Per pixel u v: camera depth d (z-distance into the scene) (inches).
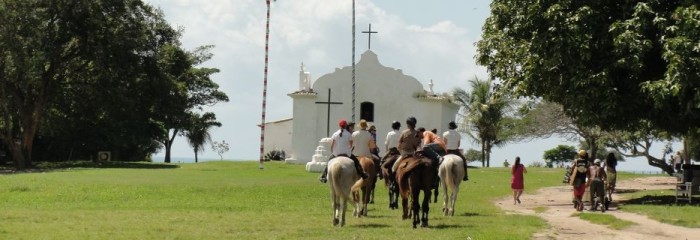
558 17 995.9
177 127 3358.8
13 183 1182.9
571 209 1026.1
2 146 2672.2
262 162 1989.4
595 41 999.0
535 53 1036.5
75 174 1536.7
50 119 2437.3
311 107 2534.5
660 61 1019.9
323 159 1852.9
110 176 1462.8
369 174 825.5
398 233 666.8
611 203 1107.9
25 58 2037.4
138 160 3191.4
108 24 2213.3
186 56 2822.3
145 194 1060.5
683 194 1147.3
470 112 3070.9
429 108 2532.0
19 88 2190.0
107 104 2304.4
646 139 1766.7
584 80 987.3
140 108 2464.3
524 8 1055.6
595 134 1844.2
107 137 2753.4
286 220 767.7
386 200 1075.9
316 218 793.6
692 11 940.6
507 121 2170.3
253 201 1008.2
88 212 826.2
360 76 2554.1
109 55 2190.0
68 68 2253.9
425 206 723.4
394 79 2549.2
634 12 983.0
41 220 732.7
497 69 1128.8
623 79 1020.5
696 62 927.7
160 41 2711.6
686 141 1716.3
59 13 2121.1
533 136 1953.7
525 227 735.1
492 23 1127.0
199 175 1565.0
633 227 768.3
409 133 776.3
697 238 701.9
